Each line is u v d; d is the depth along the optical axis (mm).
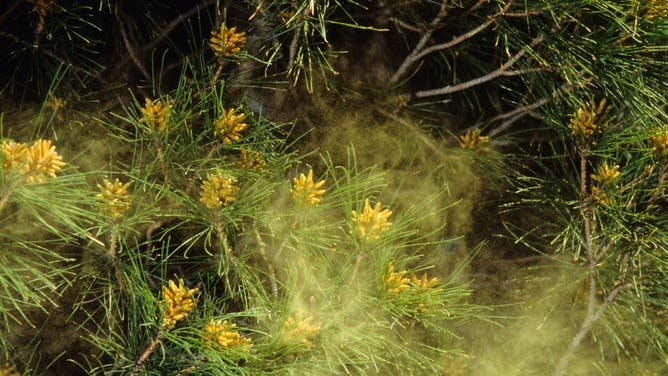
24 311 2252
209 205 2039
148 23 2371
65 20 2219
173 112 2066
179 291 1972
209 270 2160
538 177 2316
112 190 2020
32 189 1918
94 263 2076
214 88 2094
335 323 2010
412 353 2168
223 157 2082
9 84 2291
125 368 2031
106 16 2344
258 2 2215
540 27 2209
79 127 2266
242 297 2121
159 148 2064
